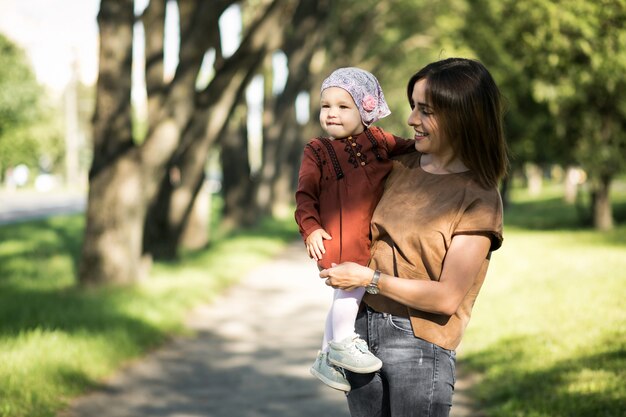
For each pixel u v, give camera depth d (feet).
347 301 9.46
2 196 179.73
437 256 9.00
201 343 28.32
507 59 61.00
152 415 19.10
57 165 290.15
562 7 54.65
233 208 82.79
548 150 66.90
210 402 20.42
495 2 60.54
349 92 9.86
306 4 84.79
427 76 9.27
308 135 120.88
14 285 35.83
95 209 36.32
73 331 25.17
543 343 22.62
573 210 100.89
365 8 94.79
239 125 81.71
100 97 36.14
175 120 36.83
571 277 34.50
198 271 44.14
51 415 17.95
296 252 64.59
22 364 20.18
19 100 157.17
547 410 16.74
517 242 56.75
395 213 9.28
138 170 36.68
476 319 29.01
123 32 35.68
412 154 9.92
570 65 57.77
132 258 37.09
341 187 9.64
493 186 9.16
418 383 9.16
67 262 45.37
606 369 18.93
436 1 85.51
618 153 62.59
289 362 25.44
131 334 26.71
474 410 18.63
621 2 51.75
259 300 38.70
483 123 9.14
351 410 9.92
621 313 24.76
